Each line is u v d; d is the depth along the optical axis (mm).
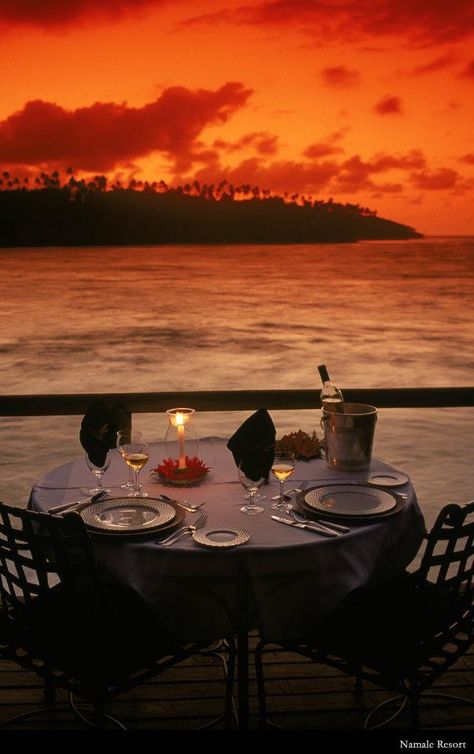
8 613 2281
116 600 2375
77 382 18062
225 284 61250
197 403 3402
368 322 32312
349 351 23469
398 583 2455
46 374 19250
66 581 2092
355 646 2168
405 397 3457
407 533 2438
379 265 95688
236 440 2326
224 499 2461
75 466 2836
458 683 2725
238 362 21250
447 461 9078
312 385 17625
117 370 19906
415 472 8578
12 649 2268
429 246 192125
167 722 2502
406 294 49094
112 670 2104
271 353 23062
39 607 2311
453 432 10664
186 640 2115
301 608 2115
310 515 2293
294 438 2918
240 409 3434
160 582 2086
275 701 2623
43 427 11180
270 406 3441
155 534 2158
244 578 2076
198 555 2061
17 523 6961
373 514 2268
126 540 2148
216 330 29812
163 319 34625
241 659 2270
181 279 68125
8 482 8570
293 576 2094
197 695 2662
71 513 1990
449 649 2941
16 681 2756
